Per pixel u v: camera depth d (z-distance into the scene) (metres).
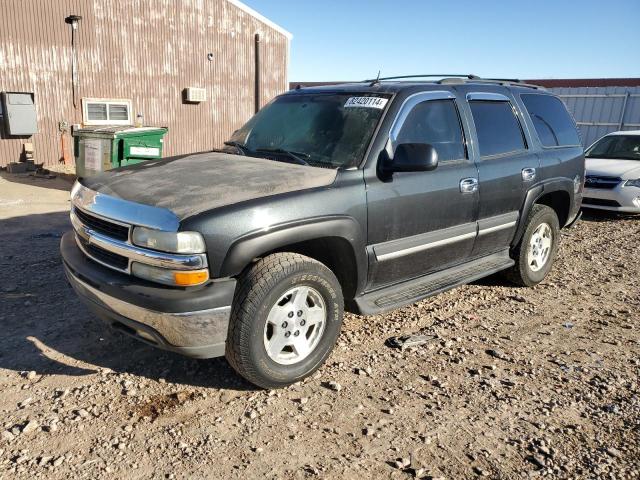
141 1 14.88
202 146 17.11
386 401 3.30
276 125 4.41
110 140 10.53
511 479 2.64
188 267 2.91
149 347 3.87
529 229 5.17
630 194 9.30
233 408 3.17
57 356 3.70
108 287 3.10
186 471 2.62
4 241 6.65
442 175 4.14
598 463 2.76
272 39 18.27
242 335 3.08
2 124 13.20
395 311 4.76
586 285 5.71
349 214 3.51
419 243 4.05
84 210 3.45
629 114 17.89
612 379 3.65
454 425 3.07
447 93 4.40
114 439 2.84
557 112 5.75
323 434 2.96
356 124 3.95
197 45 16.33
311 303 3.49
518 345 4.16
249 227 3.04
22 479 2.52
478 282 5.68
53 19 13.41
